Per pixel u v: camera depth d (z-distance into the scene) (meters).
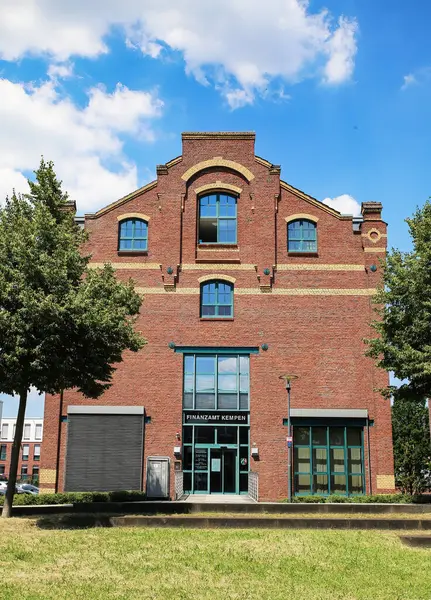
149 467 29.69
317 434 30.48
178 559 14.57
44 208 19.62
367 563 14.70
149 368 31.06
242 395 30.98
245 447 30.48
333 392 30.67
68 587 12.25
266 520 18.64
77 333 18.80
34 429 101.75
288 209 32.91
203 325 31.55
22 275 18.47
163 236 32.44
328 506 21.08
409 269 23.52
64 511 21.05
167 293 31.84
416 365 22.12
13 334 18.27
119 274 32.03
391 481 29.73
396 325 24.00
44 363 18.47
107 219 32.78
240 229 32.66
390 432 30.22
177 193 32.97
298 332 31.38
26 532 17.19
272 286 31.92
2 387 18.61
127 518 18.77
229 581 13.04
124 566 13.91
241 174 33.28
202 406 30.86
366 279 31.95
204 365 31.31
